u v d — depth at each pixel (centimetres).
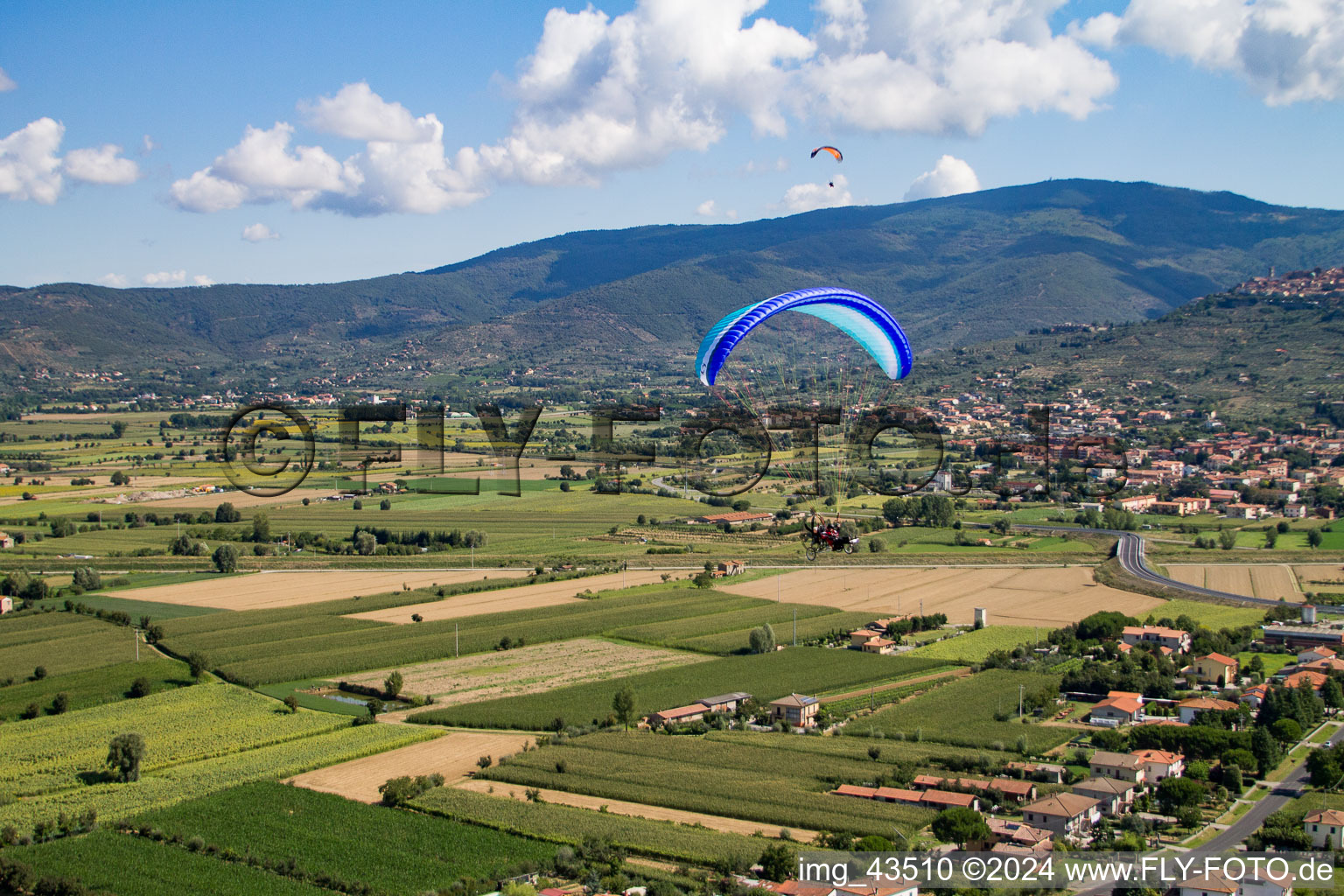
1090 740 10231
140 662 13450
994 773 9362
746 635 15112
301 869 7588
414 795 8944
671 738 10525
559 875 7438
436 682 12900
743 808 8544
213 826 8375
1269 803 8688
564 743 10412
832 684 12519
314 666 13325
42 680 12681
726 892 7019
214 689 12594
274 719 11369
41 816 8619
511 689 12544
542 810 8606
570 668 13512
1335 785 8962
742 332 6625
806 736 10619
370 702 11594
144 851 7962
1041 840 7812
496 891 7269
